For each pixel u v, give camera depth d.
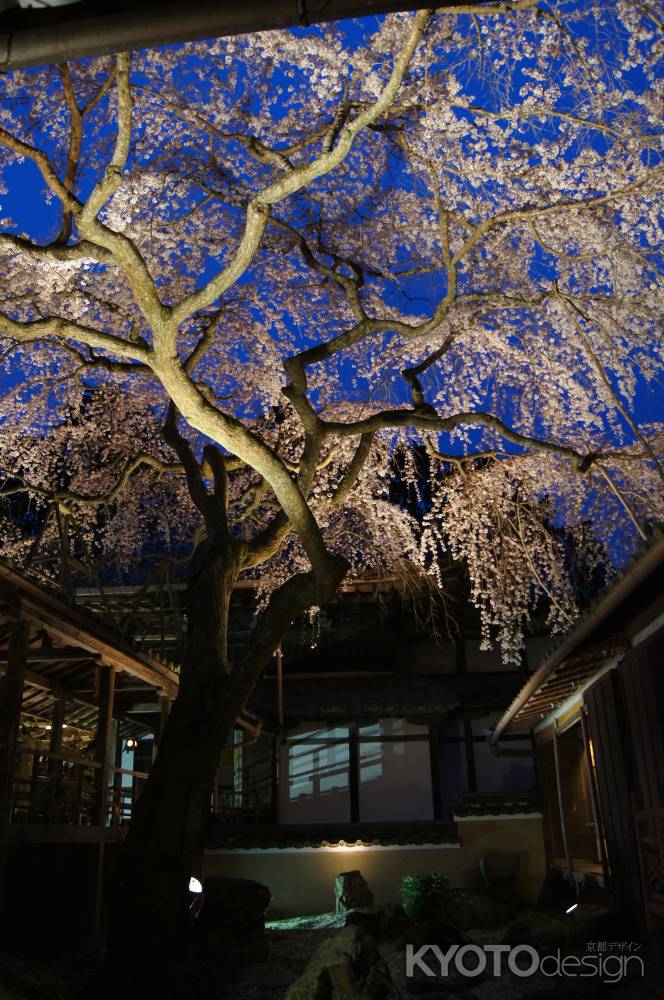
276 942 10.79
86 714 13.71
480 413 9.29
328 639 20.80
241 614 20.39
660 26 6.20
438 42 7.53
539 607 19.80
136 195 8.90
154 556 18.95
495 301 9.41
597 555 12.70
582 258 9.05
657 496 11.12
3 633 9.14
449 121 8.38
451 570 19.47
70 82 7.61
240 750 19.45
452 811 17.00
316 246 11.74
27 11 2.39
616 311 10.12
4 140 6.18
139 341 11.26
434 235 11.05
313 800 18.78
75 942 9.77
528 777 19.08
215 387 13.81
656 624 7.96
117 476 15.29
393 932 10.97
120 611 18.84
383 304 12.02
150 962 7.03
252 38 7.96
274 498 14.10
